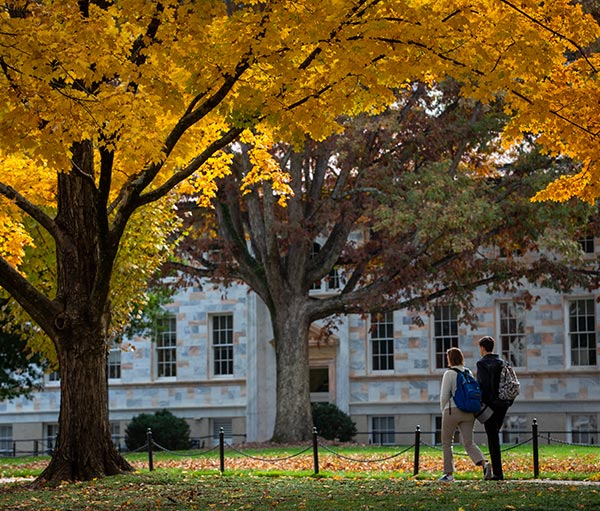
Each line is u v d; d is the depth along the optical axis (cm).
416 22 1420
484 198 3097
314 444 2142
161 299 4225
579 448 3005
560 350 4416
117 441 4966
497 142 3347
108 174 1700
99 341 1983
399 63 1459
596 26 1545
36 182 2052
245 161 3316
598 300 3531
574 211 3133
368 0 1454
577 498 1385
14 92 1369
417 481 1822
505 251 3581
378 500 1473
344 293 3544
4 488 1919
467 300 3403
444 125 3238
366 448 3219
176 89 1470
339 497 1549
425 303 3422
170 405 4922
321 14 1386
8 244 2175
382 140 3222
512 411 4450
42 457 3522
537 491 1504
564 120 1614
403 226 3047
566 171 3141
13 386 3984
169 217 2717
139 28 1487
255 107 1481
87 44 1377
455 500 1423
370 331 3559
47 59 1332
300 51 1459
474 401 1753
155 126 1462
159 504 1534
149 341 4981
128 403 4981
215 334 4938
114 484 1839
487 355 1791
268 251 3450
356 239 4575
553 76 1622
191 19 1426
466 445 1780
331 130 1543
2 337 3722
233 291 4900
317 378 4856
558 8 1521
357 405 4622
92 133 1454
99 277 1883
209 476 2072
